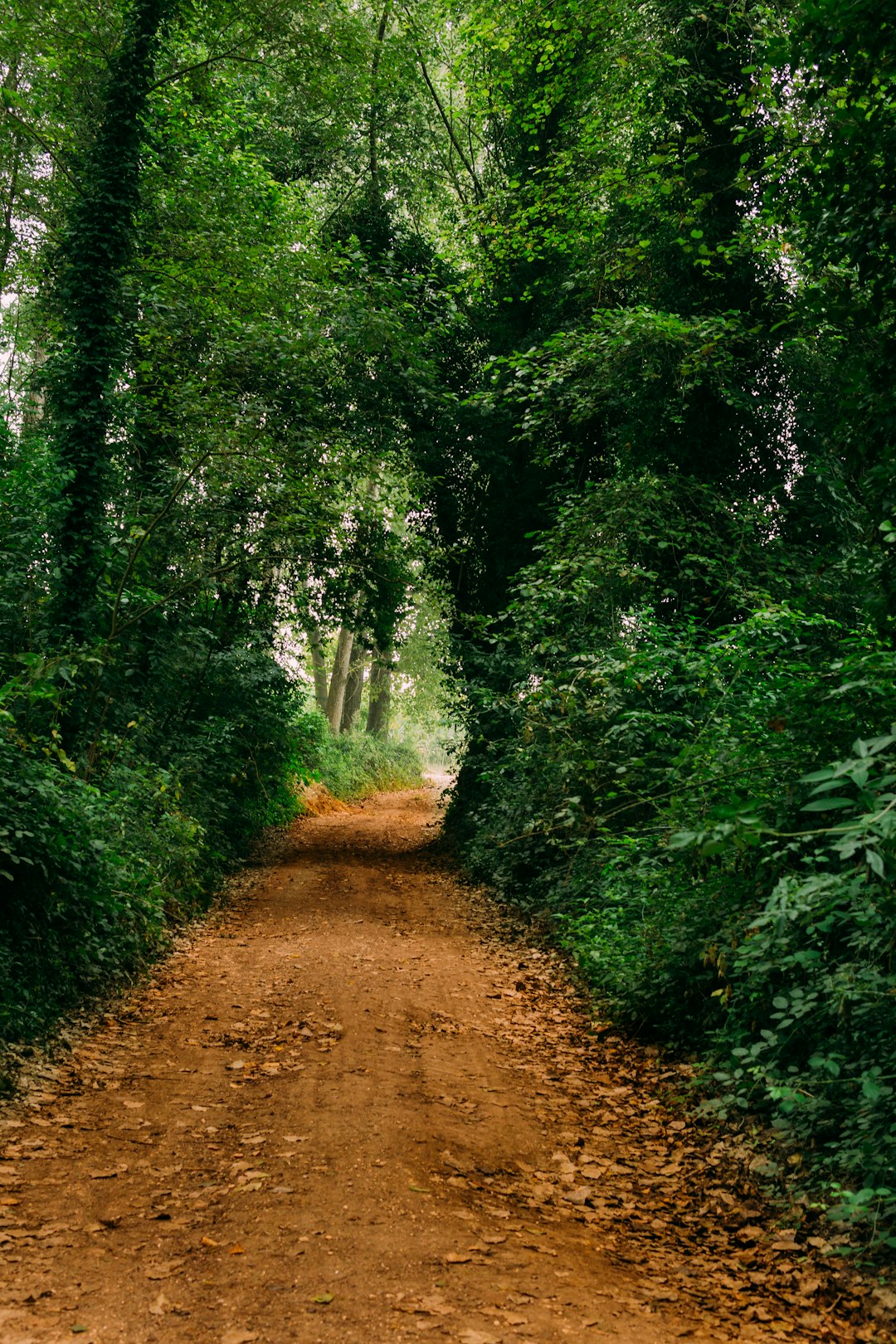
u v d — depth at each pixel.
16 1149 5.26
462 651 20.48
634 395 14.37
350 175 24.52
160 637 16.31
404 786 43.06
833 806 3.21
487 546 20.86
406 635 27.28
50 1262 3.93
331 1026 7.91
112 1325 3.41
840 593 11.65
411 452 20.28
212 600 18.92
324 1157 5.17
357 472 14.59
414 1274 3.85
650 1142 5.99
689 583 13.33
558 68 18.14
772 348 14.34
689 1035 7.46
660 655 8.77
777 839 6.05
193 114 18.19
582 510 13.21
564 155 15.41
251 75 20.36
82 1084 6.48
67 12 15.60
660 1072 7.18
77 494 12.24
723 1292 4.02
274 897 15.44
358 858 20.47
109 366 12.62
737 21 13.47
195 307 14.13
